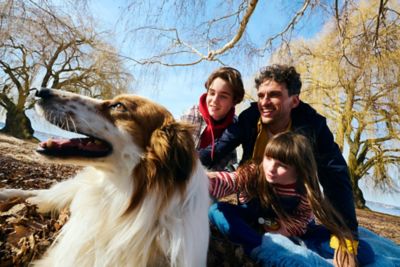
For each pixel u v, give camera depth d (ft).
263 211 3.25
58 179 5.88
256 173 3.17
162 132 2.45
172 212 2.35
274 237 2.95
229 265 2.78
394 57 9.82
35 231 2.65
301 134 3.07
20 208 2.96
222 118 3.91
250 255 2.94
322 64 15.23
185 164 2.41
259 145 3.53
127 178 2.40
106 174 2.46
